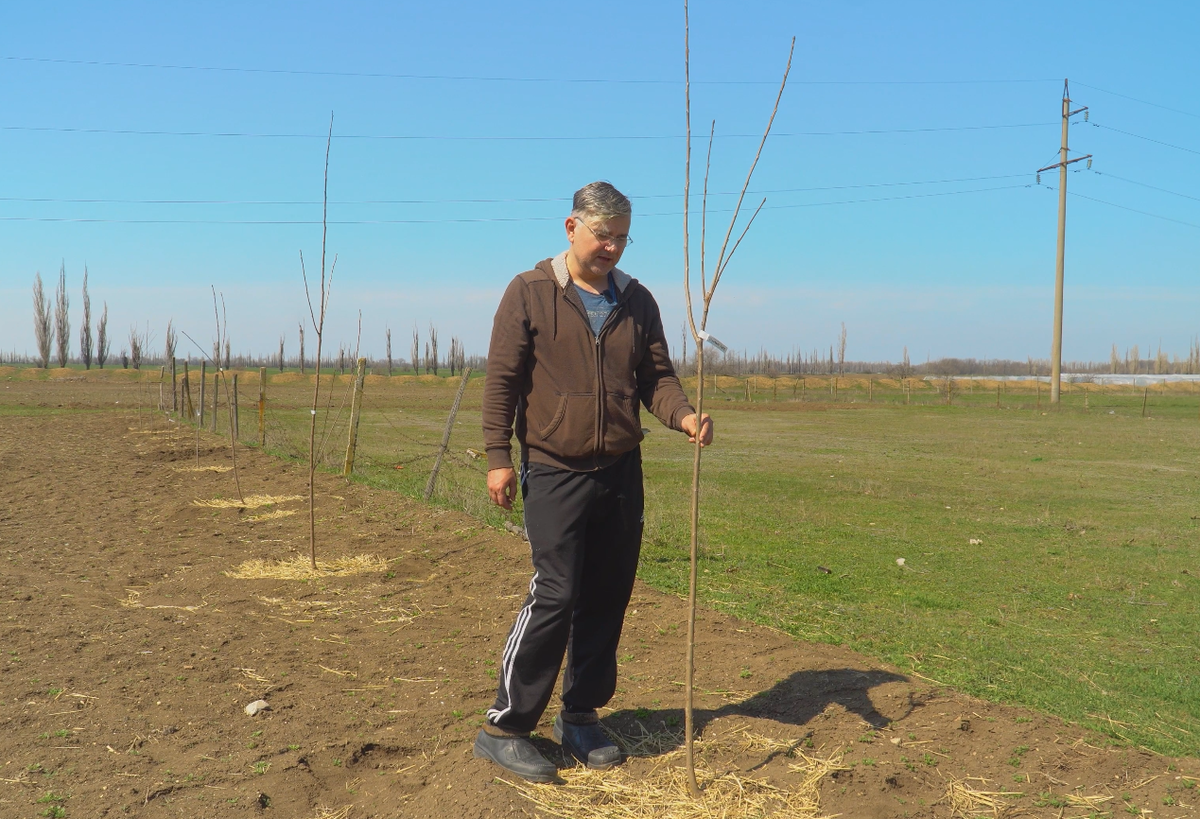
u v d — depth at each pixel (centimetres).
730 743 343
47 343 8406
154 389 4906
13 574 655
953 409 4125
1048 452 2077
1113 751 351
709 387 6494
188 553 751
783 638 513
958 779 318
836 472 1603
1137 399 5516
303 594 616
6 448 1655
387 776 328
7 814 289
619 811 290
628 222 306
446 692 417
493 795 291
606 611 333
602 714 381
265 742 353
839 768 316
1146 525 1074
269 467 1334
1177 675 496
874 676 437
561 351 307
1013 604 667
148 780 317
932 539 946
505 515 905
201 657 467
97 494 1098
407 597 608
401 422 2830
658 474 1540
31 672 434
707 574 716
